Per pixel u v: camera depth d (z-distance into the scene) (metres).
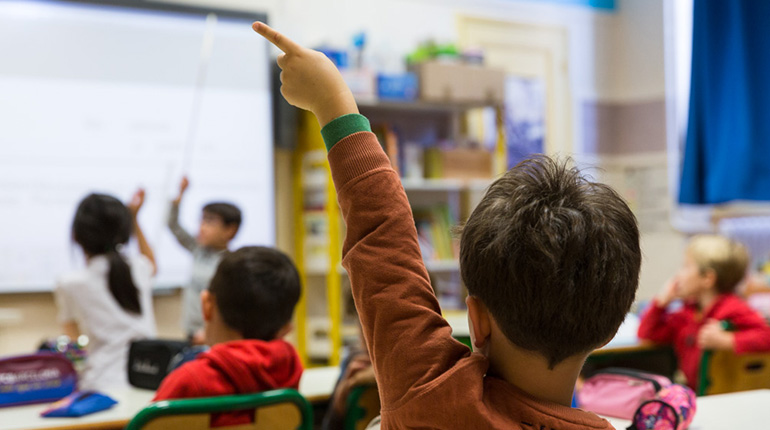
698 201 5.06
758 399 1.47
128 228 2.72
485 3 5.02
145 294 2.78
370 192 0.75
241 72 4.20
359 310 0.75
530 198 0.71
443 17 4.86
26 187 3.69
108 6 3.89
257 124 4.22
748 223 5.43
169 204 3.97
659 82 5.44
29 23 3.73
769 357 2.72
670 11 5.45
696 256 2.97
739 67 4.85
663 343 3.02
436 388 0.69
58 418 1.84
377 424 1.16
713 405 1.42
